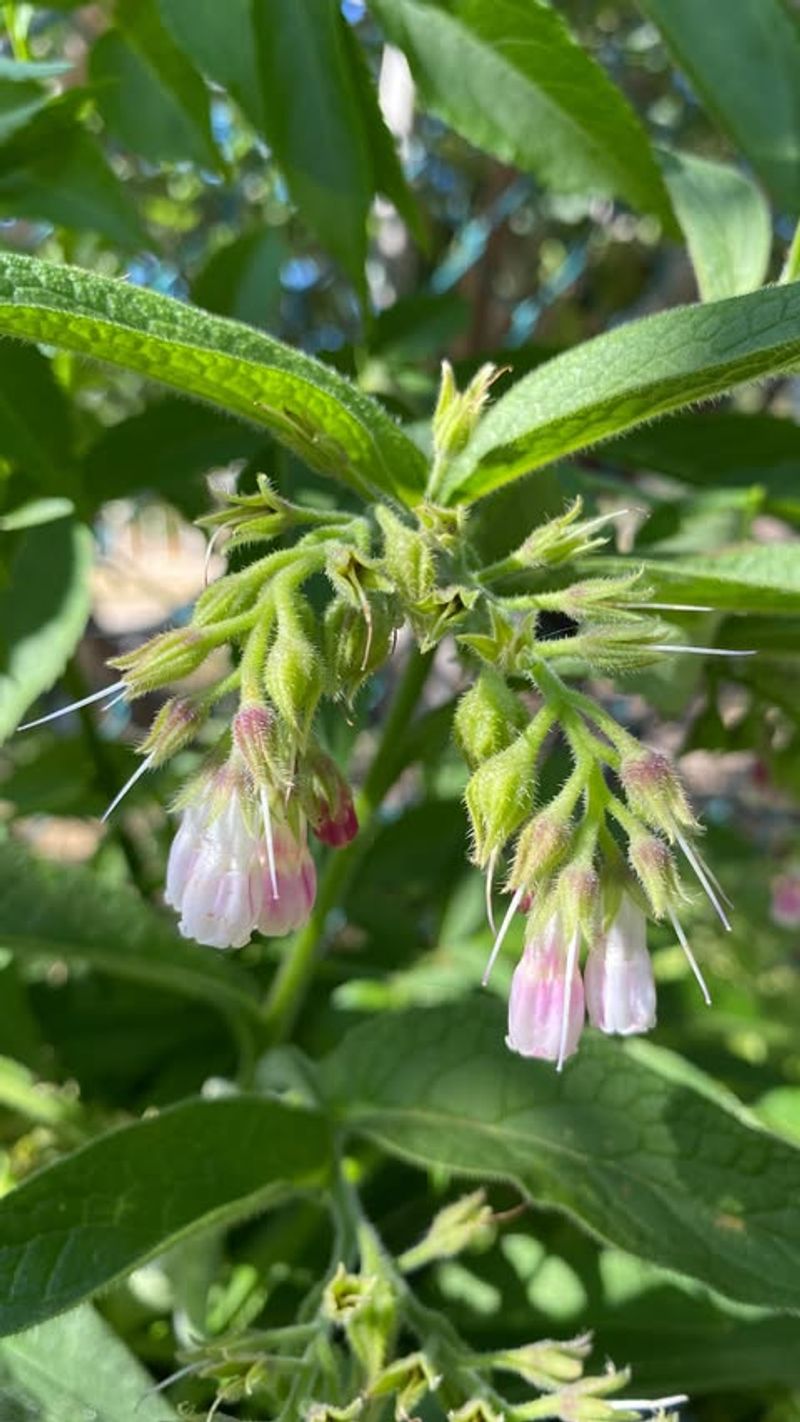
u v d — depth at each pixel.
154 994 0.14
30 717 0.18
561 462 0.12
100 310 0.08
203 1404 0.11
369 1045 0.10
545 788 0.12
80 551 0.11
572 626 0.10
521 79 0.12
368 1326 0.09
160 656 0.08
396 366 0.14
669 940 0.15
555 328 0.29
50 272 0.08
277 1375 0.09
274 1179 0.09
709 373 0.08
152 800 0.15
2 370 0.11
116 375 0.16
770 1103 0.13
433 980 0.14
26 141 0.12
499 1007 0.10
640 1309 0.11
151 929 0.11
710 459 0.13
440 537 0.08
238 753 0.08
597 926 0.08
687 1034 0.15
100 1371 0.09
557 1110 0.10
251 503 0.08
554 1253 0.12
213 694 0.08
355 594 0.08
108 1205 0.09
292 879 0.08
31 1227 0.08
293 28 0.11
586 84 0.12
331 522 0.09
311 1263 0.12
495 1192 0.12
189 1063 0.13
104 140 0.17
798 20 0.13
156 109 0.12
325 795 0.08
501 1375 0.11
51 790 0.15
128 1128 0.09
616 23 0.25
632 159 0.12
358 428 0.09
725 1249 0.09
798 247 0.10
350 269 0.12
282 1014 0.12
